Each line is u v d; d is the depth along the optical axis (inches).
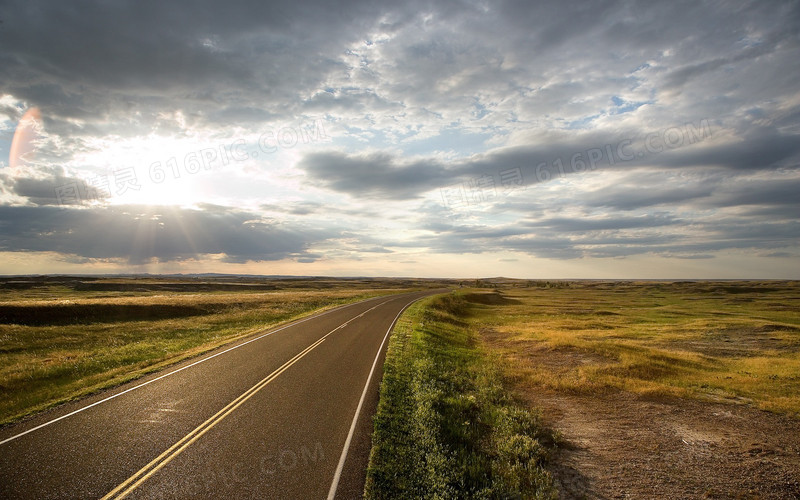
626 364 586.6
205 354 582.2
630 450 309.3
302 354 583.5
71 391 400.8
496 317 1571.1
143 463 241.8
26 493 207.2
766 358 697.0
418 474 244.7
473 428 344.5
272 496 209.8
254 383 424.5
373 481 228.4
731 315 1657.2
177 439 278.4
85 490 210.8
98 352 639.8
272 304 1494.8
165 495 207.6
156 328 907.4
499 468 266.2
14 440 273.6
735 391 460.1
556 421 378.6
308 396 382.0
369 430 303.4
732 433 340.2
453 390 453.4
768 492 241.1
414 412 354.0
